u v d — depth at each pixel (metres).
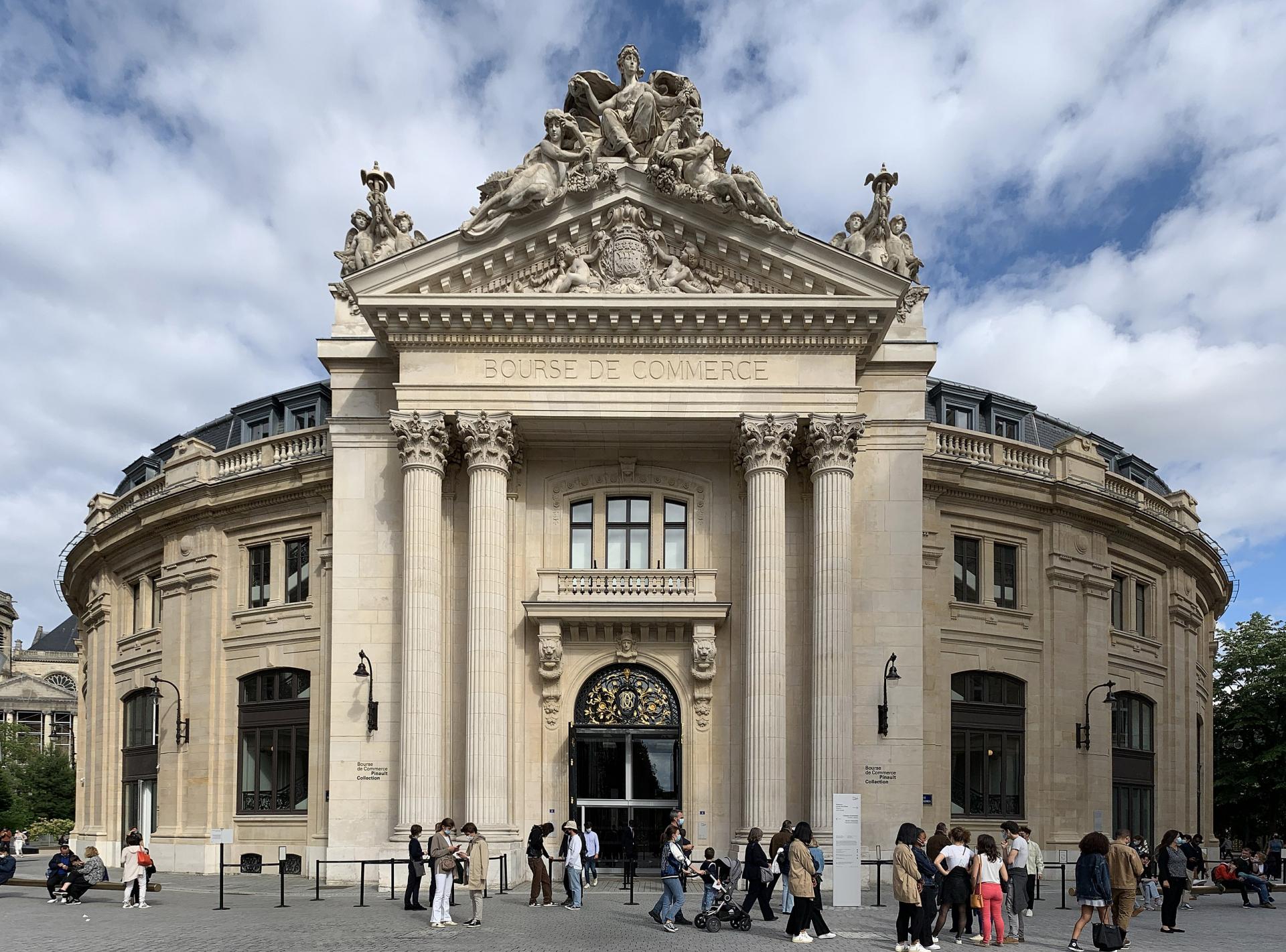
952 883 21.12
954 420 46.34
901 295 32.66
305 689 39.75
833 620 32.09
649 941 20.58
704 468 35.56
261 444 41.72
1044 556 41.75
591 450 35.53
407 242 35.56
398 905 27.08
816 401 32.97
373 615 33.88
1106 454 52.03
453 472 34.38
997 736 39.91
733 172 33.25
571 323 32.75
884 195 35.00
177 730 41.97
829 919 24.30
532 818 33.53
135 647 46.81
